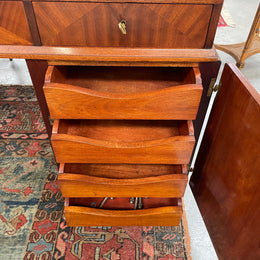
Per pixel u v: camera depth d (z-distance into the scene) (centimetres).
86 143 71
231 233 80
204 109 85
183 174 79
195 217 107
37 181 116
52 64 69
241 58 178
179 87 64
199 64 70
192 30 62
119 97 65
